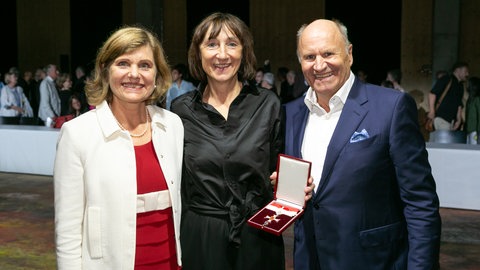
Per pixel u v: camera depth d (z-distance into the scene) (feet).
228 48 7.99
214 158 7.86
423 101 40.68
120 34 6.58
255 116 8.04
